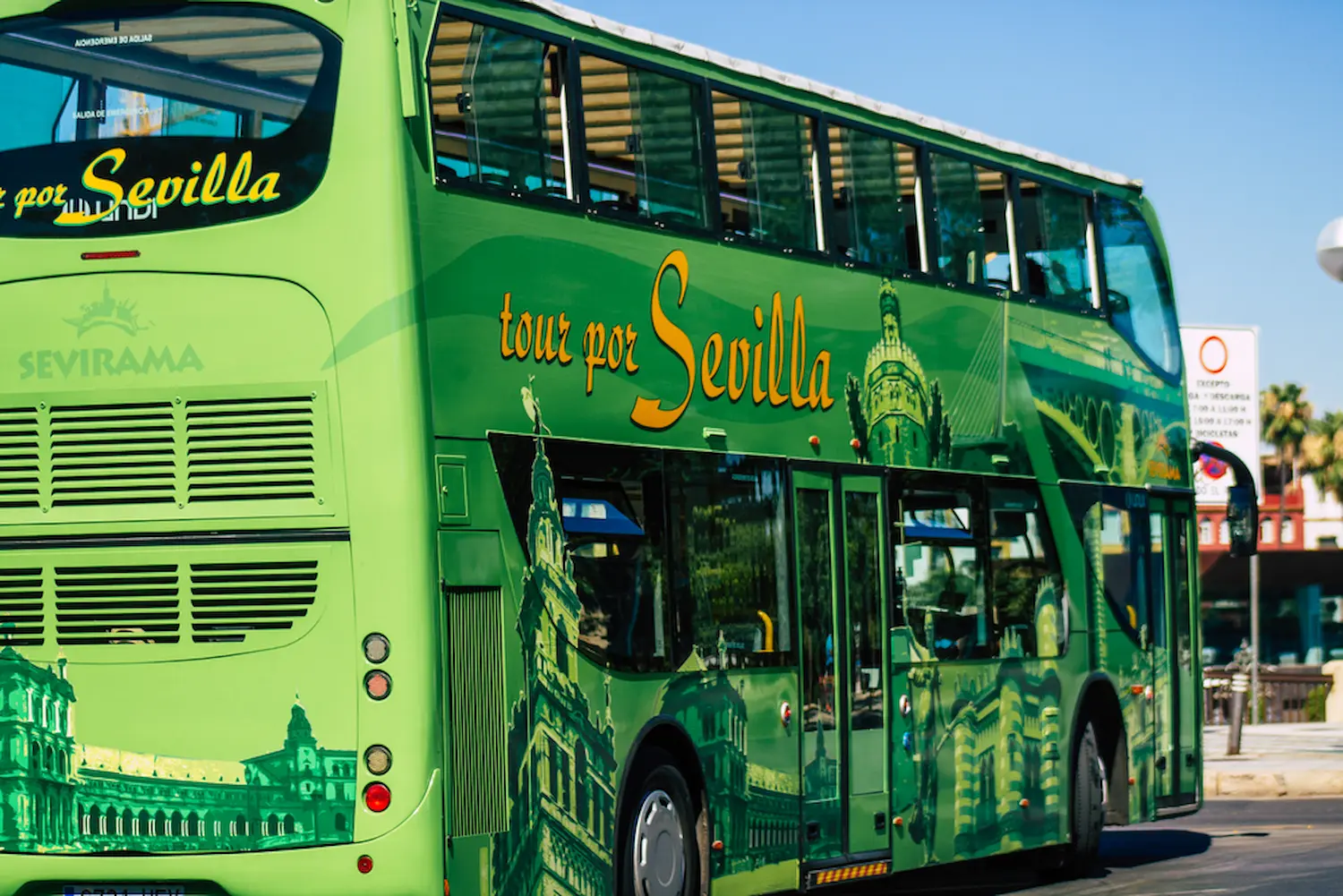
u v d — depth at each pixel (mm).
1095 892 16562
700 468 12922
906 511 15398
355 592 10297
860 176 15133
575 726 11461
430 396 10500
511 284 11281
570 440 11648
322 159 10516
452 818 10391
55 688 10633
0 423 10703
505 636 10906
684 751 12664
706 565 12906
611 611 11883
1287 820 23344
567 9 12125
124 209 10664
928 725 15562
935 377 15922
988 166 16969
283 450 10398
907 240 15742
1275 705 45500
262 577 10414
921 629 15539
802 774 13898
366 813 10227
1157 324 20047
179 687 10469
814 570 14180
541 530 11281
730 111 13641
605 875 11672
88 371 10602
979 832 16234
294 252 10453
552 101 11953
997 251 17094
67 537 10609
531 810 11023
